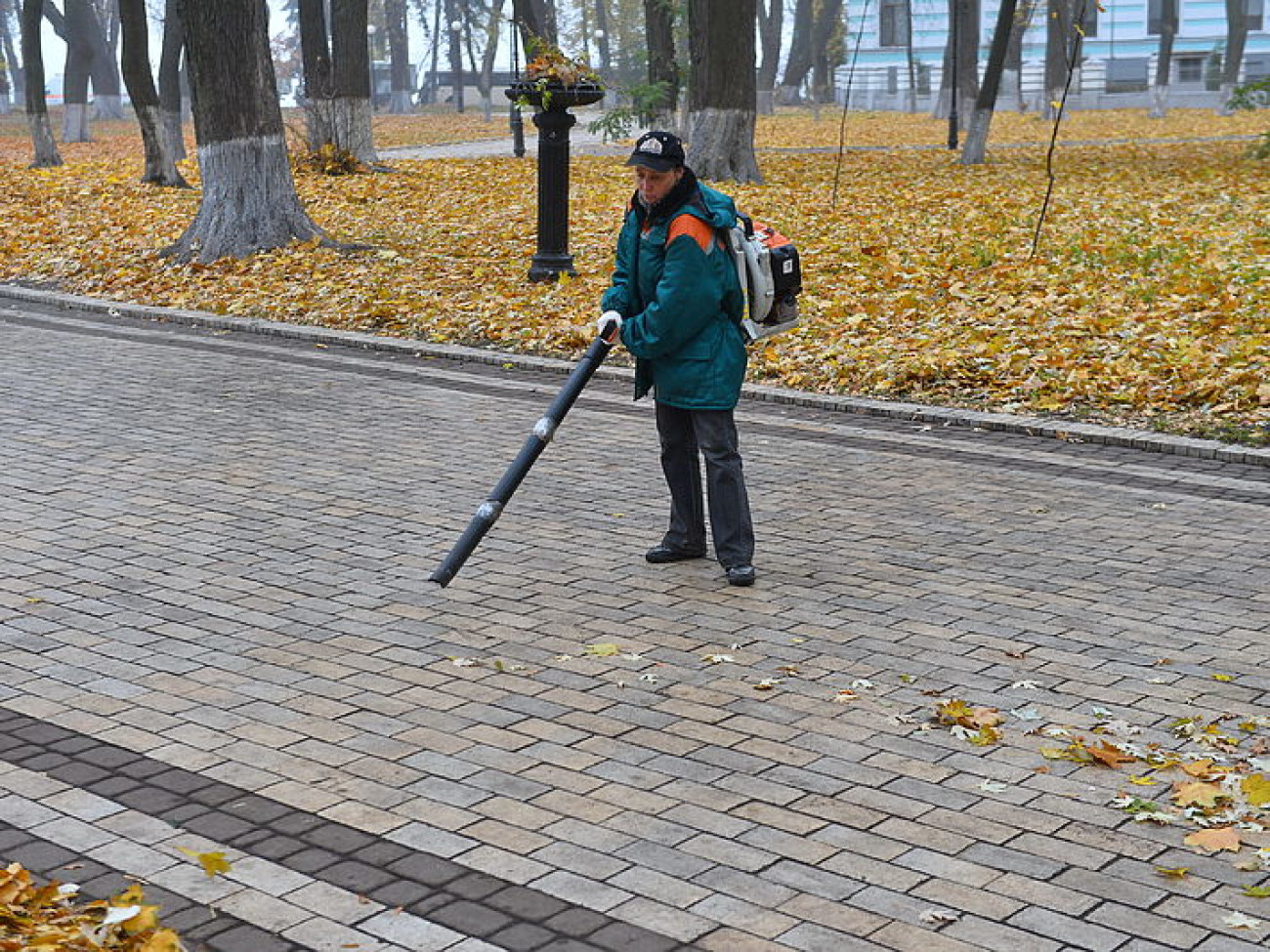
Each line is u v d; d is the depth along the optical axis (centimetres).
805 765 487
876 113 5894
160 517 768
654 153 630
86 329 1339
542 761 490
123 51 2578
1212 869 420
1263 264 1501
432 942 383
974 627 611
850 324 1232
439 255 1681
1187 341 1122
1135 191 2392
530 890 409
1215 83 6128
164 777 478
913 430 961
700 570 687
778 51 5750
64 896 401
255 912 398
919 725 516
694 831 443
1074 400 1005
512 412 1007
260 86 1675
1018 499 802
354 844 435
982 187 2480
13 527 752
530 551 714
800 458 889
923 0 6512
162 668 570
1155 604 638
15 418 992
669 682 555
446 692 546
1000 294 1336
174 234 1880
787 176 2742
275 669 569
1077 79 5934
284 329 1297
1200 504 792
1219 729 510
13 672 566
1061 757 491
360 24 2881
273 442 926
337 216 2120
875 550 714
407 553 711
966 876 416
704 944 382
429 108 7606
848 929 389
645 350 644
